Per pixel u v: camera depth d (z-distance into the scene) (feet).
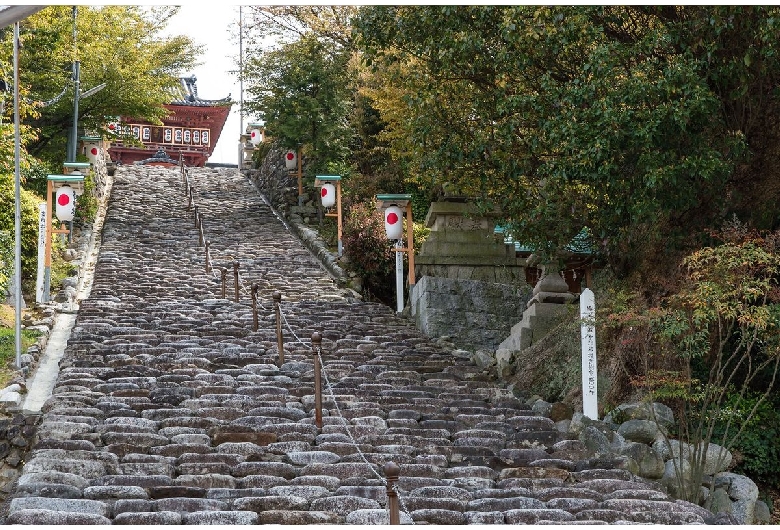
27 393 40.81
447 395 42.24
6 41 61.72
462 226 62.18
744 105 40.98
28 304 60.18
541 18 40.98
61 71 87.61
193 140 171.01
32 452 32.09
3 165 62.18
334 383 42.50
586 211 43.65
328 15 91.40
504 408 40.63
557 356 46.11
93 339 47.52
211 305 57.41
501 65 43.65
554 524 27.35
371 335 53.93
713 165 37.50
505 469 33.35
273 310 57.26
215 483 29.99
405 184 84.33
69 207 63.00
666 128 38.04
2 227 62.44
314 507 28.22
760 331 37.06
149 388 39.78
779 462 38.93
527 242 45.57
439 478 32.35
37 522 25.12
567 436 37.47
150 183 107.34
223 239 80.02
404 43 47.55
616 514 28.78
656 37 39.01
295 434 34.83
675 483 34.73
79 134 99.71
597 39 41.93
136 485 29.07
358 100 91.97
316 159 90.68
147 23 101.45
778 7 35.91
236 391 39.88
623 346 41.57
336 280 68.59
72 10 89.66
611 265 44.78
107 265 67.87
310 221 87.97
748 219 41.93
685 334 37.24
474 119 47.32
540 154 44.73
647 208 38.47
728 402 40.47
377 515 27.43
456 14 43.70
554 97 40.52
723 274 34.09
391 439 35.27
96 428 34.04
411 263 61.11
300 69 88.53
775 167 41.86
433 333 56.85
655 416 36.06
